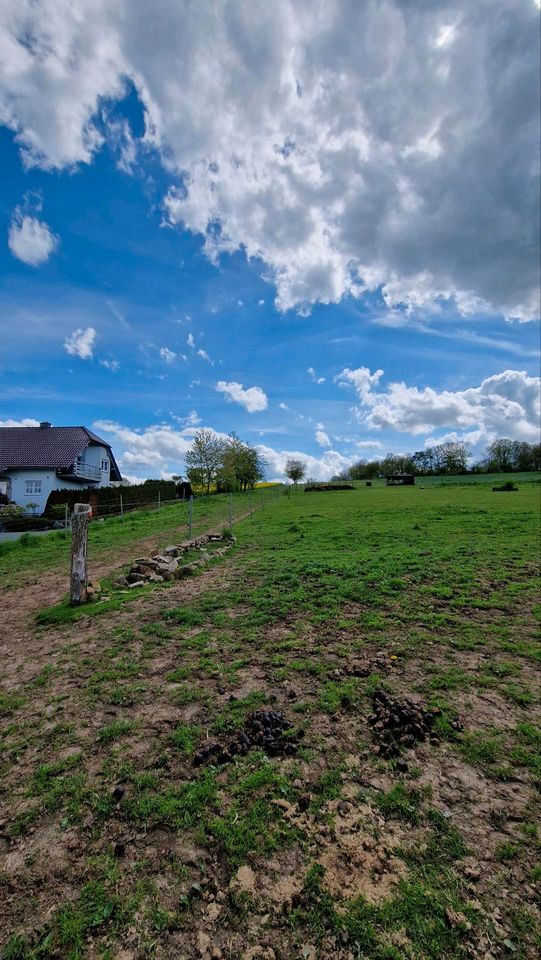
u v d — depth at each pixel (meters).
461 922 2.19
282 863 2.55
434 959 2.04
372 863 2.53
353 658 5.33
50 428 45.22
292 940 2.15
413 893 2.35
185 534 17.00
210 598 7.89
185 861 2.60
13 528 23.73
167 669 5.20
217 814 2.94
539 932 2.15
